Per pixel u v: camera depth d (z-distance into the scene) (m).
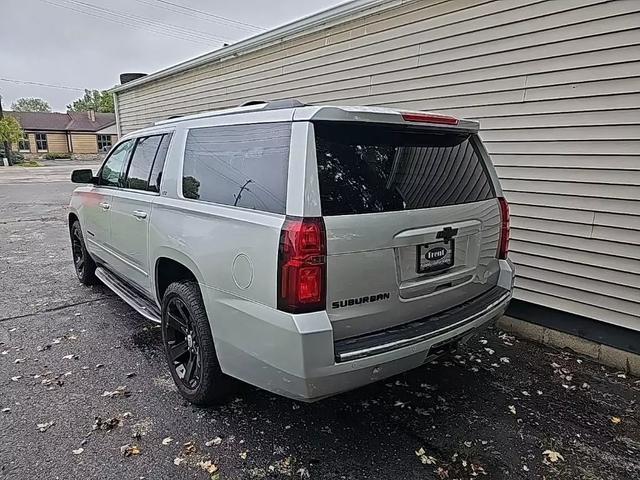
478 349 3.51
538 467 2.15
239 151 2.27
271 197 2.00
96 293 4.75
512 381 2.99
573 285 3.42
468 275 2.47
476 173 2.62
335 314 1.87
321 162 1.91
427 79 4.20
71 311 4.21
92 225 4.21
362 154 2.04
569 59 3.20
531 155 3.53
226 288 2.15
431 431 2.42
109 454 2.19
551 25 3.26
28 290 4.84
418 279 2.16
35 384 2.87
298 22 5.48
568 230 3.39
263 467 2.12
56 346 3.45
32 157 41.81
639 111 2.92
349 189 1.94
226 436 2.35
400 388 2.88
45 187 17.53
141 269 3.22
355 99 5.00
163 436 2.34
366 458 2.19
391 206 2.04
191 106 8.45
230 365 2.23
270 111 2.15
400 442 2.32
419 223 2.12
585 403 2.72
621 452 2.27
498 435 2.39
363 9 4.65
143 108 10.46
